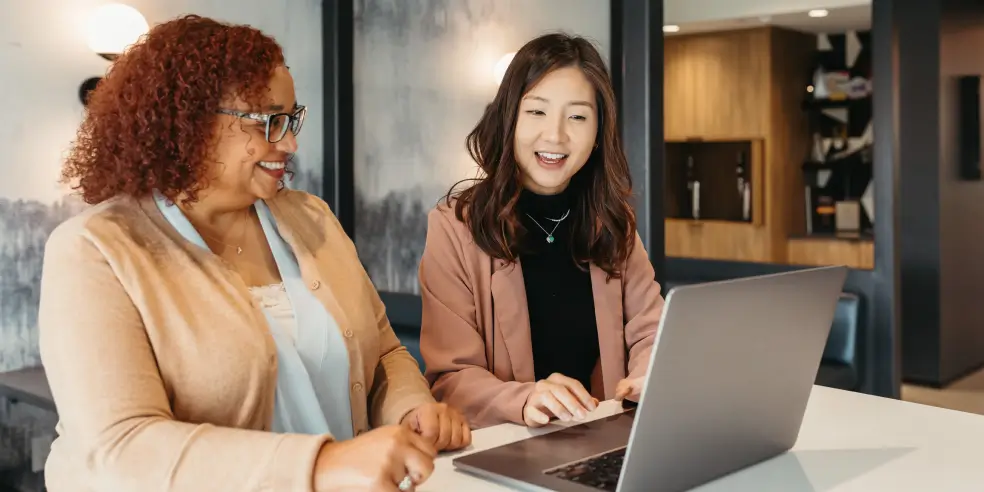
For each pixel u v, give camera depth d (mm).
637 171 3361
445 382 1714
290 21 4391
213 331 1277
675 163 7715
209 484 1092
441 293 1818
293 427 1395
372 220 4508
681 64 7414
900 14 5578
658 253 3387
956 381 5773
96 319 1186
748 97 7047
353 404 1488
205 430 1142
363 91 4508
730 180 7469
